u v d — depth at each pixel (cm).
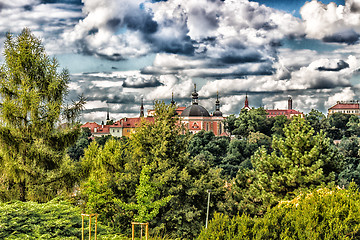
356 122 17312
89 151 3041
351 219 1076
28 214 1534
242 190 3206
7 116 2398
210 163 3022
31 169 2456
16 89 2488
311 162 2808
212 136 12675
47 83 2603
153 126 2820
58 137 2602
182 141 2873
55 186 2586
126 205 1656
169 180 2522
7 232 1394
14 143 2394
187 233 2453
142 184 1656
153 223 2392
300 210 1159
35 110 2481
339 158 2870
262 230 1059
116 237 1703
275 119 17212
